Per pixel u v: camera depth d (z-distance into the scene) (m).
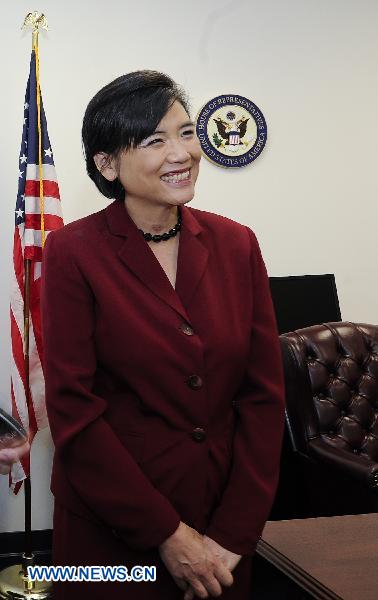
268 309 1.50
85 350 1.36
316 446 2.74
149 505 1.30
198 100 3.57
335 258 3.76
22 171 3.02
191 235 1.43
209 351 1.36
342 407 2.87
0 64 3.32
